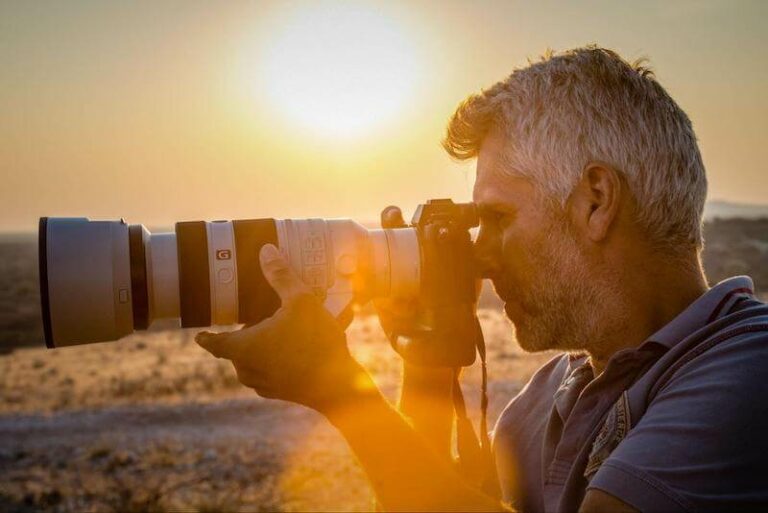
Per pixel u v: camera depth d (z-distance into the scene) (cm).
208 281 210
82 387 2389
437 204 217
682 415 132
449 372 214
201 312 213
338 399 156
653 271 162
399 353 220
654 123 160
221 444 1260
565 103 164
